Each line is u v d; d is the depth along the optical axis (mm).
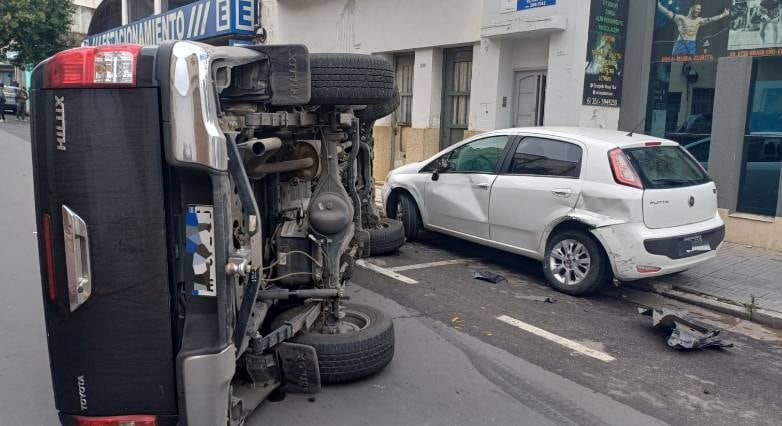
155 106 2732
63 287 2840
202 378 2852
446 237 9141
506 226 7156
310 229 4219
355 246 4672
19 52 32844
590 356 5086
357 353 4199
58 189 2771
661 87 9984
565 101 9727
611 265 6195
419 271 7395
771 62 8602
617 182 6129
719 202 9078
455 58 12430
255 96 3465
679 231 6184
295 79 3600
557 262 6699
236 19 15625
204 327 2893
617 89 10281
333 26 14984
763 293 6695
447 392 4359
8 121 31812
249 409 3652
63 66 2705
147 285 2842
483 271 7449
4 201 11117
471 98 11711
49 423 3869
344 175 4629
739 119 8805
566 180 6531
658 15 9883
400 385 4434
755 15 8602
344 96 3902
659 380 4691
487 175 7402
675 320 5461
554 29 9633
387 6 13352
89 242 2793
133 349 2881
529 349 5184
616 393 4457
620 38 10141
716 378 4766
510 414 4098
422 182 8320
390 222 8148
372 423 3904
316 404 4109
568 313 6086
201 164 2725
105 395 2914
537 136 7012
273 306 4215
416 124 13047
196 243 2842
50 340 2926
